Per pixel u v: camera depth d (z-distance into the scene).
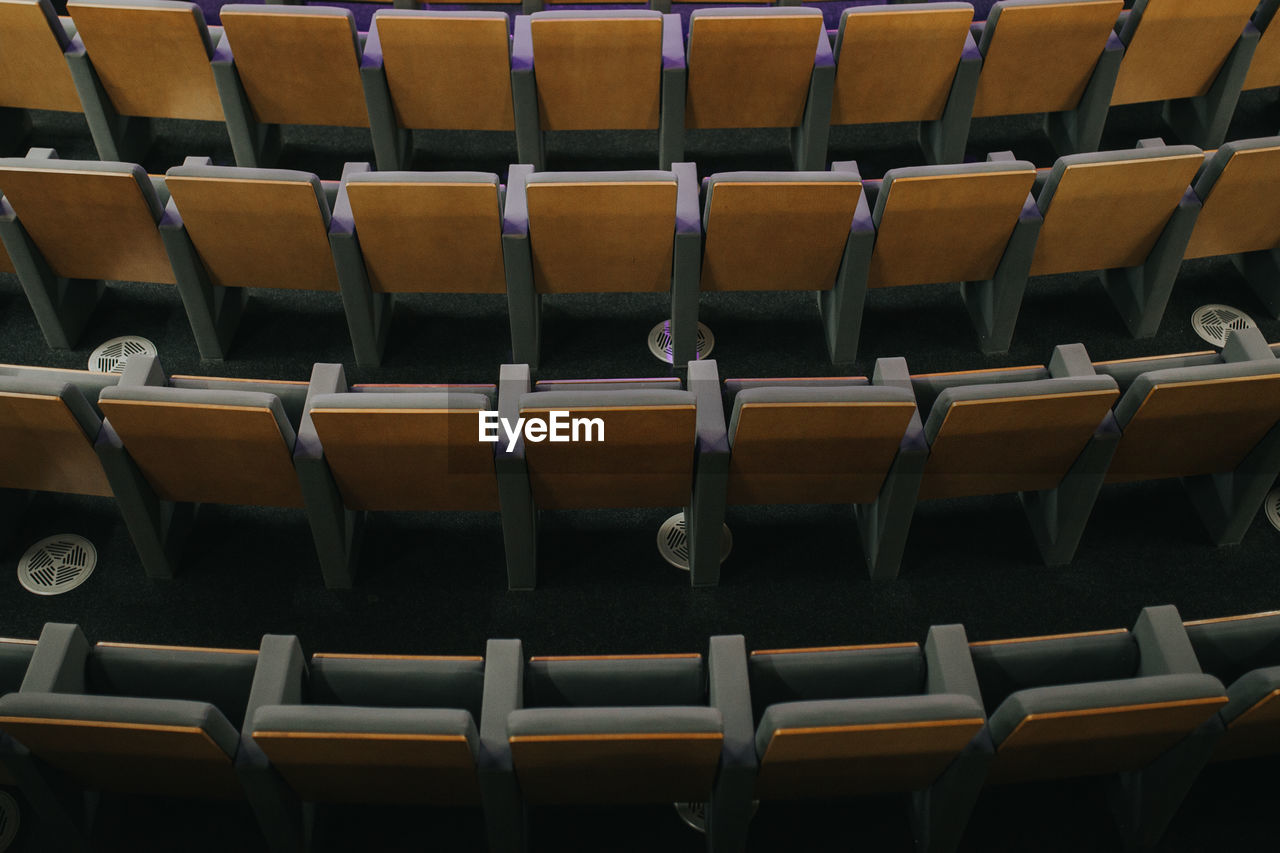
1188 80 3.22
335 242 2.61
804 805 2.20
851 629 2.48
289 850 2.04
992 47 3.02
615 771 1.81
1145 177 2.58
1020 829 2.19
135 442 2.26
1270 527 2.65
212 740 1.75
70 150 3.43
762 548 2.62
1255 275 3.05
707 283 2.82
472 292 2.89
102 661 1.97
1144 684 1.77
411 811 2.18
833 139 3.49
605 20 2.84
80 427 2.26
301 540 2.62
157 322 2.99
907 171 2.52
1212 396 2.26
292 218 2.58
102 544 2.60
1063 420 2.26
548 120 3.15
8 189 2.53
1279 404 2.30
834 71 3.01
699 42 2.91
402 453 2.27
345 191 2.71
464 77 3.01
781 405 2.16
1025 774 2.02
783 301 3.08
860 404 2.16
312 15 2.84
